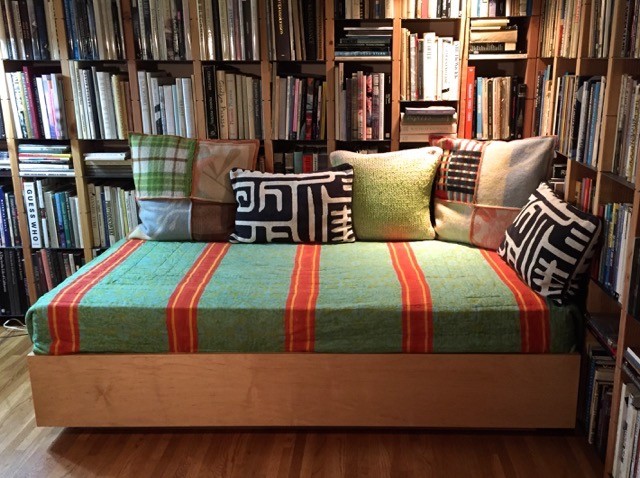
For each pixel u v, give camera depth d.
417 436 2.39
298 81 3.14
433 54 3.06
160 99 3.19
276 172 3.29
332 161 3.06
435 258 2.69
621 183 2.04
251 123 3.21
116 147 3.55
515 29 3.05
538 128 3.03
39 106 3.20
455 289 2.34
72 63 3.15
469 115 3.13
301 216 2.88
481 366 2.26
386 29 3.05
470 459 2.25
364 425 2.35
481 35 3.05
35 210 3.33
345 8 3.04
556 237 2.26
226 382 2.30
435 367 2.27
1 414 2.57
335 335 2.26
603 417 2.19
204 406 2.33
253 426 2.44
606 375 2.20
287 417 2.34
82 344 2.29
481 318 2.23
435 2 3.01
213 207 2.99
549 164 2.73
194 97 3.18
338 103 3.14
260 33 3.09
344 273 2.52
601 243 2.21
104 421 2.36
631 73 2.07
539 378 2.27
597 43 2.25
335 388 2.30
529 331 2.23
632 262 1.87
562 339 2.24
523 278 2.38
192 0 3.05
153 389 2.32
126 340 2.28
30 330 2.31
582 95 2.35
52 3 3.07
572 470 2.19
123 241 3.07
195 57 3.11
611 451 2.04
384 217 2.92
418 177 2.92
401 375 2.28
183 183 3.00
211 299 2.29
